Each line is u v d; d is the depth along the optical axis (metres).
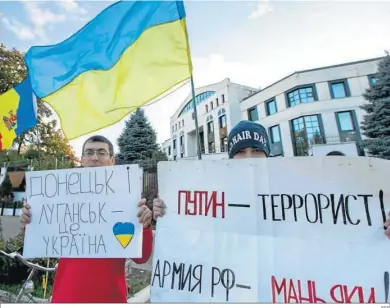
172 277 1.57
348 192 1.48
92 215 1.80
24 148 21.05
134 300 3.96
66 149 21.53
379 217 1.42
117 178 1.83
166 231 1.65
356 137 20.45
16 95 3.73
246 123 2.12
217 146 29.67
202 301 1.49
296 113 22.39
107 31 2.41
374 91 17.48
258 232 1.53
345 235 1.43
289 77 22.97
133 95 2.27
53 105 2.51
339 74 21.59
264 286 1.44
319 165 1.54
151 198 11.05
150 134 24.77
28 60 2.64
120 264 1.81
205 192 1.66
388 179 1.45
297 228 1.50
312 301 1.38
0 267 4.38
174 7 2.23
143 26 2.30
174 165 1.74
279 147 23.58
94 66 2.42
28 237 1.84
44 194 1.90
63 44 2.55
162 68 2.22
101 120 2.35
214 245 1.56
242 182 1.63
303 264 1.43
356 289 1.35
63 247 1.79
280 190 1.57
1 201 19.55
